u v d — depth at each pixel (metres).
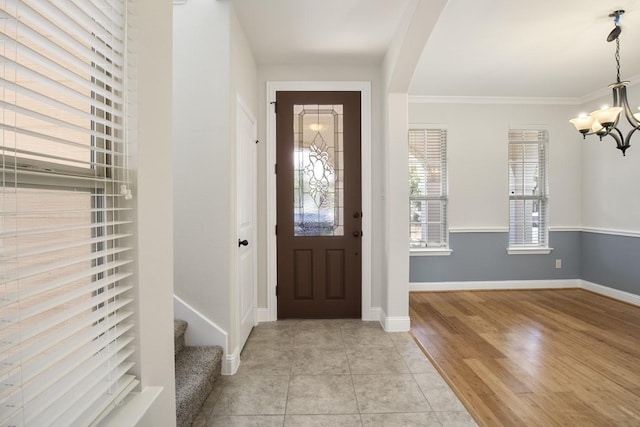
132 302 1.06
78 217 0.95
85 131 0.84
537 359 2.64
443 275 4.67
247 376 2.32
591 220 4.57
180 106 2.31
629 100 4.02
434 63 3.51
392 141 3.11
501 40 3.01
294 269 3.46
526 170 4.73
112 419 0.93
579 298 4.32
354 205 3.44
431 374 2.36
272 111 3.40
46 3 0.74
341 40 2.91
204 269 2.32
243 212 2.78
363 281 3.45
